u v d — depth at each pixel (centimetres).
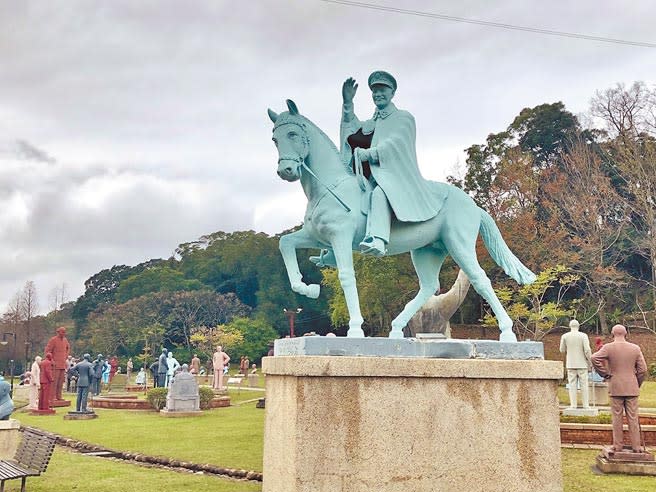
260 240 5844
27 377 2408
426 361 453
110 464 864
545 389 476
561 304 2731
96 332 4912
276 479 455
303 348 451
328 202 507
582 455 873
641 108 3000
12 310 5359
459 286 1138
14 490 678
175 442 1051
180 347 4844
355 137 572
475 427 458
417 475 440
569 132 3441
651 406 1320
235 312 5103
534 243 2734
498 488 455
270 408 482
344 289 493
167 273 5766
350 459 428
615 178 3116
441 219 555
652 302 2997
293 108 515
